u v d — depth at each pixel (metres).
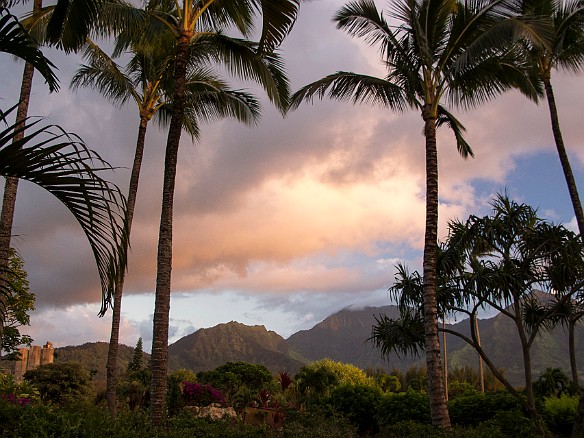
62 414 5.48
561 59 13.76
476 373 77.50
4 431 5.07
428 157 12.16
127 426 6.45
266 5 8.84
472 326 13.88
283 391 24.02
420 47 12.41
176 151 9.74
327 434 8.47
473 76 12.68
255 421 10.55
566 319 14.72
